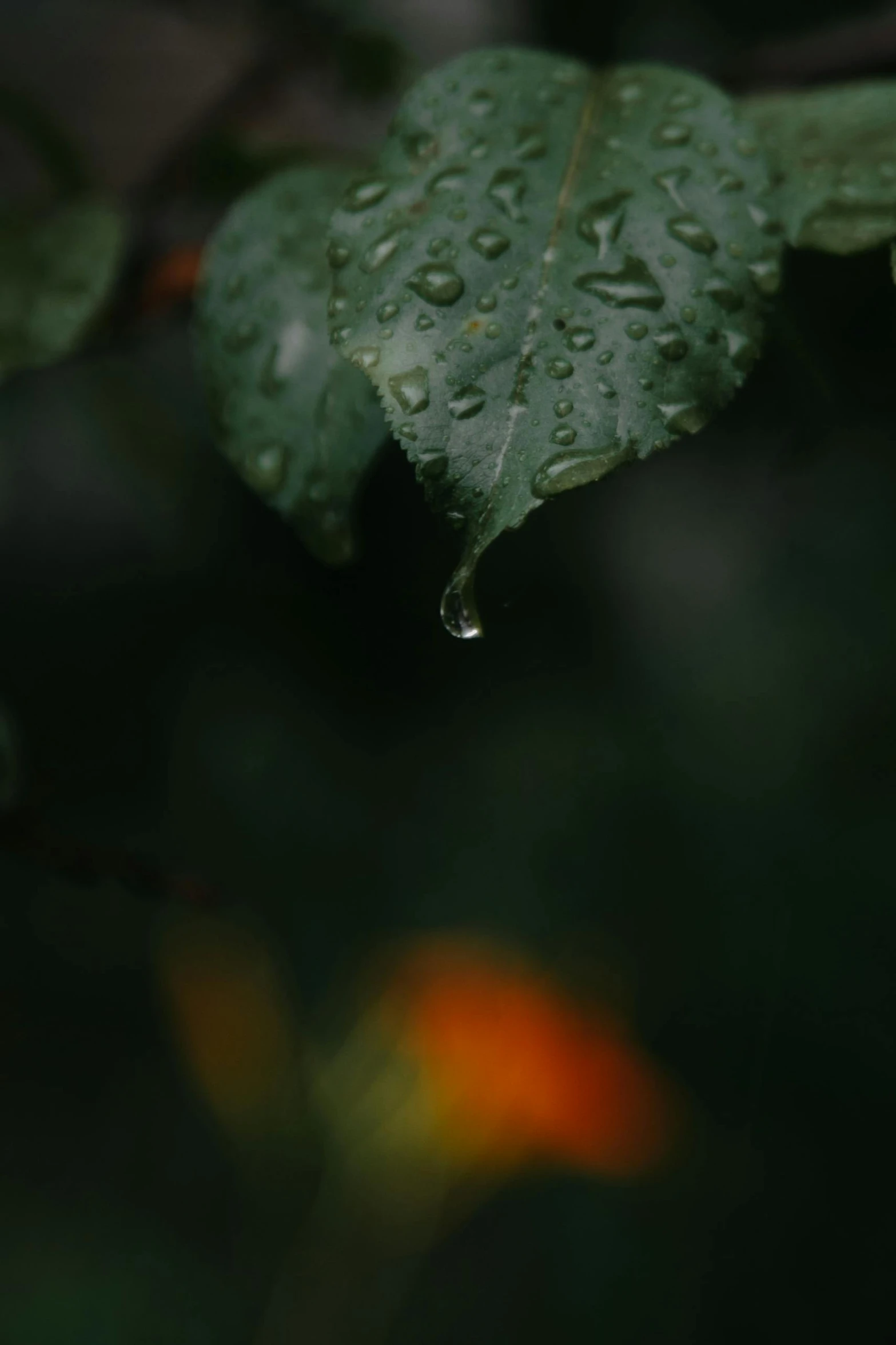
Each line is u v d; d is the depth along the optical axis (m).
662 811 2.06
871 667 1.63
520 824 2.10
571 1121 1.51
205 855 1.88
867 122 0.68
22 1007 2.34
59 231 0.72
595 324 0.65
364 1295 1.62
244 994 1.62
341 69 0.89
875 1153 2.00
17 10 1.82
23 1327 1.84
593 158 0.66
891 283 0.74
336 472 0.68
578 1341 1.89
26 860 0.72
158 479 1.11
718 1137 2.03
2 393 1.10
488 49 0.67
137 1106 2.25
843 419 0.79
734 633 1.64
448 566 1.10
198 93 1.84
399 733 1.23
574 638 1.19
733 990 2.07
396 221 0.66
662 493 1.10
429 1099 1.46
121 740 1.57
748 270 0.66
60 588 1.35
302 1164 1.62
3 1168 2.12
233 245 0.69
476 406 0.64
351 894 2.06
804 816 1.92
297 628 1.16
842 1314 1.91
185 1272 1.93
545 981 1.58
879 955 2.04
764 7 1.00
